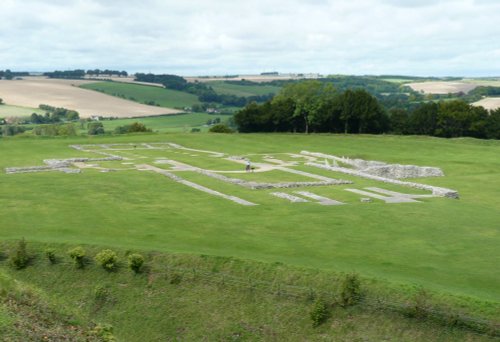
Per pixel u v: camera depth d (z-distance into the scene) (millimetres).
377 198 49938
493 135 118250
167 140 104250
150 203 46219
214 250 31875
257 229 37406
